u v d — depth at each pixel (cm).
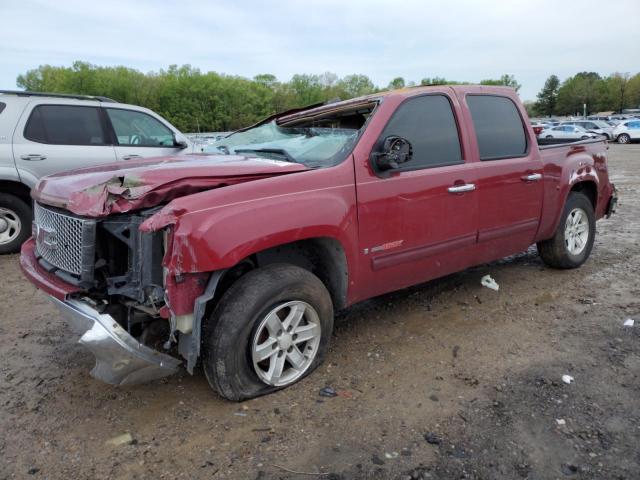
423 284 502
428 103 379
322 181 310
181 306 260
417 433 266
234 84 9219
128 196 267
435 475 236
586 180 515
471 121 404
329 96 10319
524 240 458
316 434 266
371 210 333
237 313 276
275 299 288
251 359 286
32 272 308
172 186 275
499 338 377
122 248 296
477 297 463
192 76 8994
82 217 276
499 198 417
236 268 306
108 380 264
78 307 269
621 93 9338
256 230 272
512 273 533
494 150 419
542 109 10825
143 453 254
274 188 289
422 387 311
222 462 246
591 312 423
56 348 374
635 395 297
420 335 385
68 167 663
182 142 755
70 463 247
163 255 270
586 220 534
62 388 316
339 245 321
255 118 9225
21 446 260
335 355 354
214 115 8881
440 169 374
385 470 239
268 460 247
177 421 280
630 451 249
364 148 335
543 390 304
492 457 247
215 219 261
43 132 650
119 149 700
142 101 8681
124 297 289
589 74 11869
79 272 282
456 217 386
